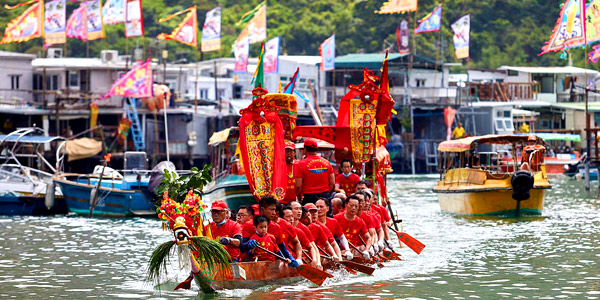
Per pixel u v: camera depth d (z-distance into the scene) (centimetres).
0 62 8088
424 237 3219
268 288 2052
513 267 2438
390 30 11656
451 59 11700
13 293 2072
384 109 2745
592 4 4297
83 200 4212
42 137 4575
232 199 3506
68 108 7619
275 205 2028
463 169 4203
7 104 7569
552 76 9938
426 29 8306
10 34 6462
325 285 2114
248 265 1989
